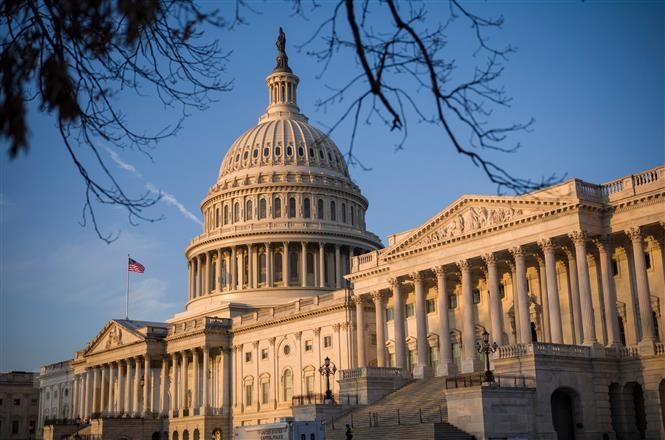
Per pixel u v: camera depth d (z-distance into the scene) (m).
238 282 156.88
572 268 78.50
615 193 74.62
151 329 147.25
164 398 145.12
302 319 120.50
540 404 66.00
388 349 103.38
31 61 12.34
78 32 12.52
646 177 72.69
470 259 84.00
